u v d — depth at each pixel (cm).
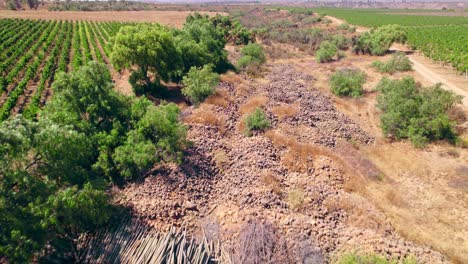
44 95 3159
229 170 1814
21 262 975
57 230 1152
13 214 1039
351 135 2395
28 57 4188
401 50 5700
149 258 1132
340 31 7750
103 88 1819
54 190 1188
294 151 2006
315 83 3606
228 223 1391
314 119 2558
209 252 1218
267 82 3534
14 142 1116
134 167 1612
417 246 1357
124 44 2831
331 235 1340
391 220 1530
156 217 1372
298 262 1184
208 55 3544
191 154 1838
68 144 1295
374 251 1243
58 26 6944
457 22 9906
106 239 1224
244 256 1185
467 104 2906
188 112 2492
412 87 2588
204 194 1600
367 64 4441
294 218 1416
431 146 2264
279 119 2453
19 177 1095
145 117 1725
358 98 3095
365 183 1845
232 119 2447
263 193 1562
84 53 4519
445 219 1574
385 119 2430
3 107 2703
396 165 2058
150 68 3052
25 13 9656
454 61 4144
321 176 1797
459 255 1332
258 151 1942
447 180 1898
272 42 6075
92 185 1362
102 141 1620
